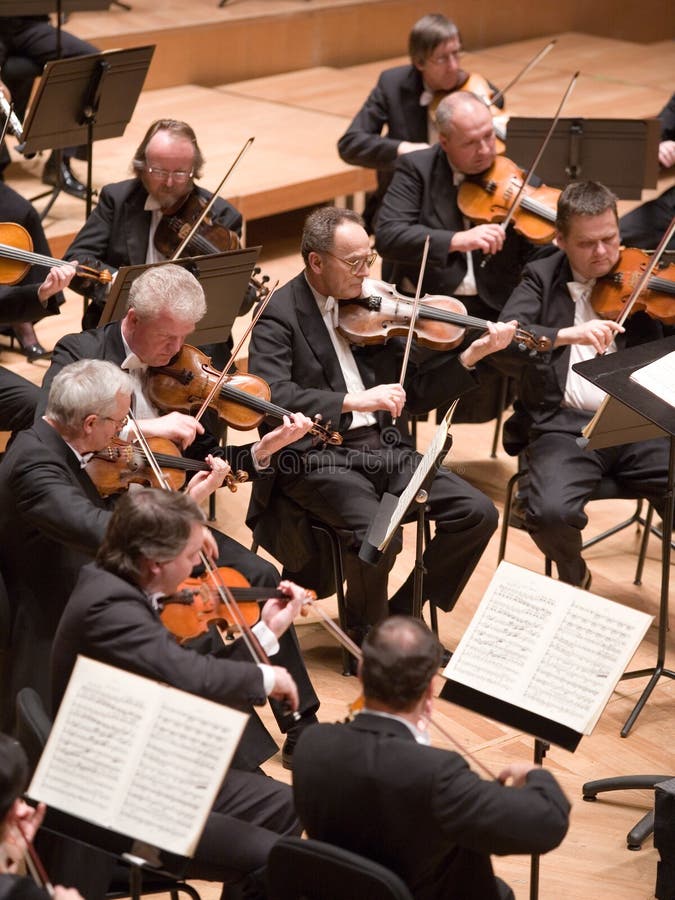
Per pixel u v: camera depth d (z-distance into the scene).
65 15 26.31
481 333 15.65
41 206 21.17
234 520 17.06
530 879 10.67
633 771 12.75
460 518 13.73
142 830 7.86
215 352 16.25
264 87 28.53
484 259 17.53
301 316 13.98
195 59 27.89
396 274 18.30
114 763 8.00
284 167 23.62
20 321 15.71
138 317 12.37
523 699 9.44
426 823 8.13
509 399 19.42
